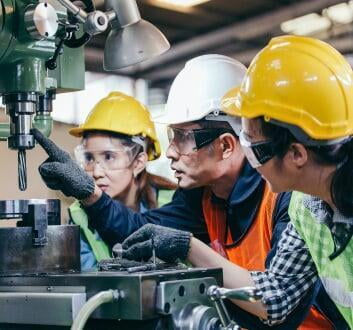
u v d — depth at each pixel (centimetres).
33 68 151
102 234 196
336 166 144
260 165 147
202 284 134
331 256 156
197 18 430
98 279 125
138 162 253
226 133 196
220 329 128
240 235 201
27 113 152
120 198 250
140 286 120
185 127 199
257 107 145
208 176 199
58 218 153
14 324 132
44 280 132
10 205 141
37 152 339
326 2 411
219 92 201
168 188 261
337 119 143
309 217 160
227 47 468
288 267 167
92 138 248
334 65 148
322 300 183
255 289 126
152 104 514
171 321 125
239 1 409
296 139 142
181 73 212
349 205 146
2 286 137
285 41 152
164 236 157
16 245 138
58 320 125
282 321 170
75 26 158
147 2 392
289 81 144
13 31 145
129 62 186
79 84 188
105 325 127
